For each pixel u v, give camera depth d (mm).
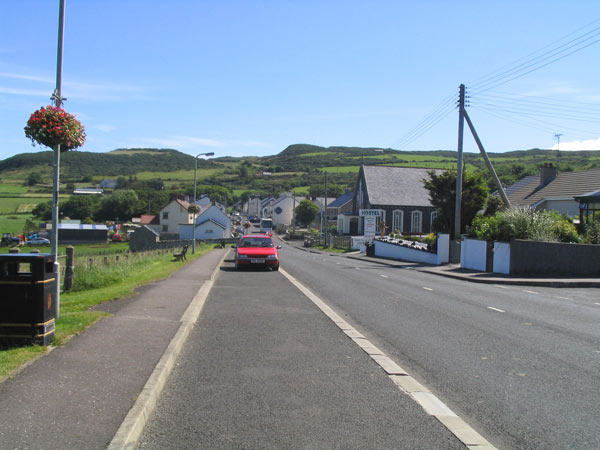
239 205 169625
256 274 21328
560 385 6055
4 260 6840
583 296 14477
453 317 10711
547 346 8031
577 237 21203
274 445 4352
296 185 167625
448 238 26922
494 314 11117
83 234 81688
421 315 10961
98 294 13461
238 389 5844
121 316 9586
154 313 10078
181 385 5984
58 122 9062
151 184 151625
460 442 4434
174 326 8742
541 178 40406
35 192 115312
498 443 4441
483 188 32969
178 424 4816
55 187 9492
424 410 5195
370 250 40281
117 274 18922
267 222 104312
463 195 32812
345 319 10414
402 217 60719
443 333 9039
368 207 60844
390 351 7727
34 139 9156
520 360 7188
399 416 5031
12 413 4602
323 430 4676
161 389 5777
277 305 12180
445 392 5824
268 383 6078
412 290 15688
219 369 6656
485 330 9305
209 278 18219
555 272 19828
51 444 4008
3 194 111562
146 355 6715
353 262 32062
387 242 37438
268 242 24688
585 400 5535
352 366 6824
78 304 11195
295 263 29312
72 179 147625
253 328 9359
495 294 14797
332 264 28953
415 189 62844
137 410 4727
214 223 86375
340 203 93688
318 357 7289
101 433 4227
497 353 7594
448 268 24297
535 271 20016
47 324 7059
